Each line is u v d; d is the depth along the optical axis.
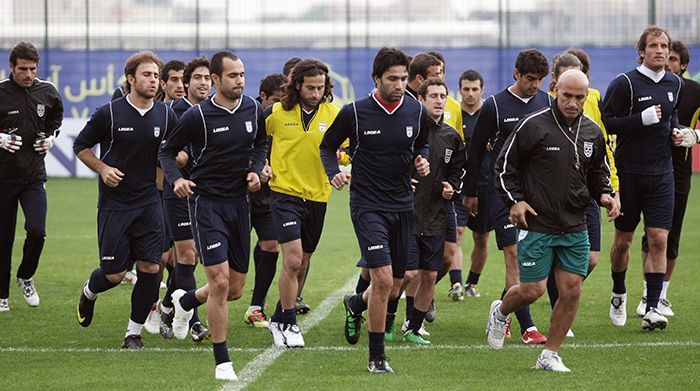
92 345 33.25
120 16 104.00
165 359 30.84
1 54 103.19
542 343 33.25
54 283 46.59
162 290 45.31
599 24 100.12
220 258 28.58
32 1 103.38
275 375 28.44
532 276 28.88
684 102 39.34
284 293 33.03
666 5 99.00
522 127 28.28
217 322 28.02
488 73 101.06
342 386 26.98
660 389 26.53
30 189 39.69
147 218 32.53
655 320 34.59
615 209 28.73
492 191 34.75
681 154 38.06
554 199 28.27
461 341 33.88
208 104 29.53
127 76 31.88
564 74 28.06
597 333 34.84
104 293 43.94
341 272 50.03
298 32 103.25
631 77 36.12
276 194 34.12
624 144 36.22
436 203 33.44
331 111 34.81
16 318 38.28
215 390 26.61
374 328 28.73
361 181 29.31
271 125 34.50
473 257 43.12
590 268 34.66
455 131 34.12
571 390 26.42
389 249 29.56
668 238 38.22
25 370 29.27
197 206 29.52
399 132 29.03
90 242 61.12
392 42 102.25
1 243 39.47
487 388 26.66
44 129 39.88
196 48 103.69
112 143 31.88
